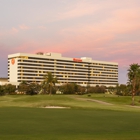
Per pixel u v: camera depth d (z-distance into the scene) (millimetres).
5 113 40125
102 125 28234
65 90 193125
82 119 33531
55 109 50125
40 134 21844
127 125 28453
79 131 24125
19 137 19359
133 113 44094
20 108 51781
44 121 30781
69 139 18453
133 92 92500
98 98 103062
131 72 96062
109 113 43188
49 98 88938
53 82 155875
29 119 32531
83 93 198375
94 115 39062
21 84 194000
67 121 31156
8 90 179500
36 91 187750
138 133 22734
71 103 73062
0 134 21859
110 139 18469
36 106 59438
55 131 23906
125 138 18922
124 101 98062
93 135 20844
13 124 27875
